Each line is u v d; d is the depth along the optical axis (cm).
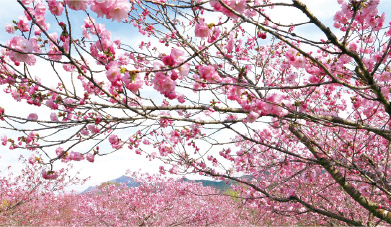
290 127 453
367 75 272
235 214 1093
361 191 444
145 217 901
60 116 323
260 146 595
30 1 229
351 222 425
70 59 208
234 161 565
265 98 269
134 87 225
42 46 246
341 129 440
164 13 337
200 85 341
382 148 541
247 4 209
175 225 934
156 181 1055
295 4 214
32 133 329
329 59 319
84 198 1143
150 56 408
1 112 266
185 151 474
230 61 325
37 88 298
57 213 1140
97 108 283
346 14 285
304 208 611
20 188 958
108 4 176
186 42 331
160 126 405
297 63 301
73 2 185
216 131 368
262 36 310
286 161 494
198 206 1046
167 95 223
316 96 474
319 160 445
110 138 373
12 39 214
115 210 1007
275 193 609
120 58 287
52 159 287
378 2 259
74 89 275
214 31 249
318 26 226
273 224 821
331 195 662
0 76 281
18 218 987
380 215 410
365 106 380
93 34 252
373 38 359
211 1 199
